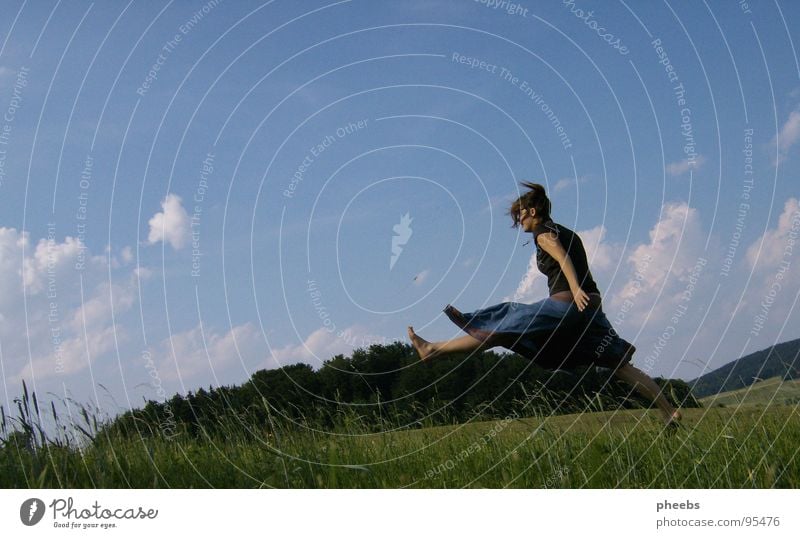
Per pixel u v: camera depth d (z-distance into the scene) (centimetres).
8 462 354
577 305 530
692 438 399
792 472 347
